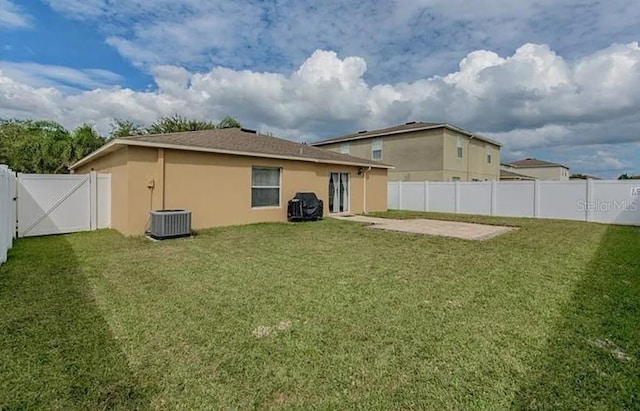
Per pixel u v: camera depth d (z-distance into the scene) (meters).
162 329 3.32
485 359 2.78
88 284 4.71
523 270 5.57
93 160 12.73
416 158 23.08
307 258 6.38
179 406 2.20
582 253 6.93
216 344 3.02
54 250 7.01
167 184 9.48
